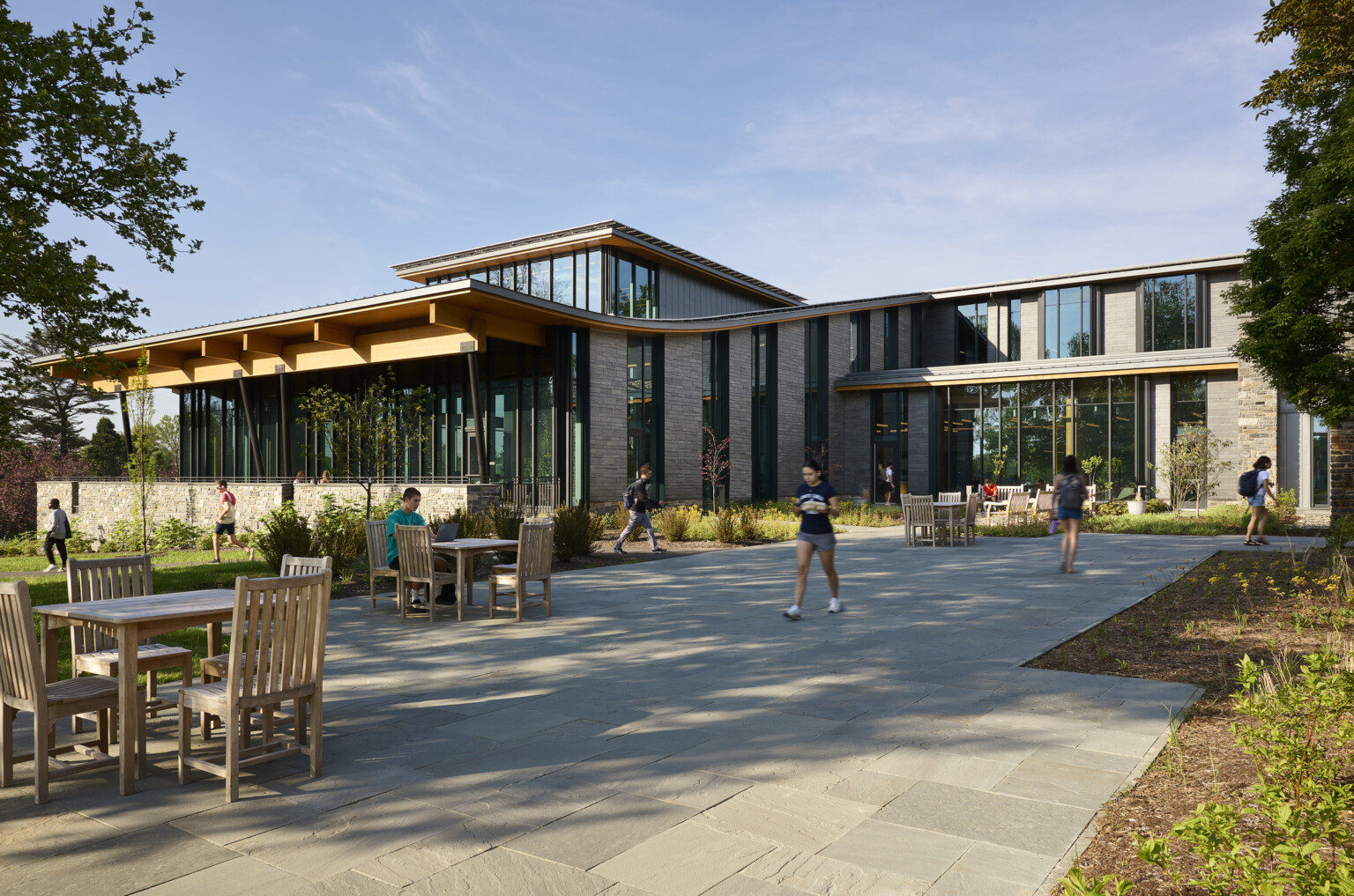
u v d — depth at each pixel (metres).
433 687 6.27
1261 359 12.97
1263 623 7.87
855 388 33.88
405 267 32.72
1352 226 11.17
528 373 26.28
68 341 12.88
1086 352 34.97
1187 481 26.16
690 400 28.42
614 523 22.08
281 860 3.35
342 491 23.55
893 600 10.34
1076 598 10.14
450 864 3.28
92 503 31.67
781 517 26.44
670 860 3.29
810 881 3.10
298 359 27.55
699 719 5.31
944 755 4.52
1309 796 3.13
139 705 4.50
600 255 28.39
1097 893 2.21
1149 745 4.59
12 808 3.95
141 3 12.55
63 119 11.93
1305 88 10.64
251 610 4.10
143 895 3.05
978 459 32.53
